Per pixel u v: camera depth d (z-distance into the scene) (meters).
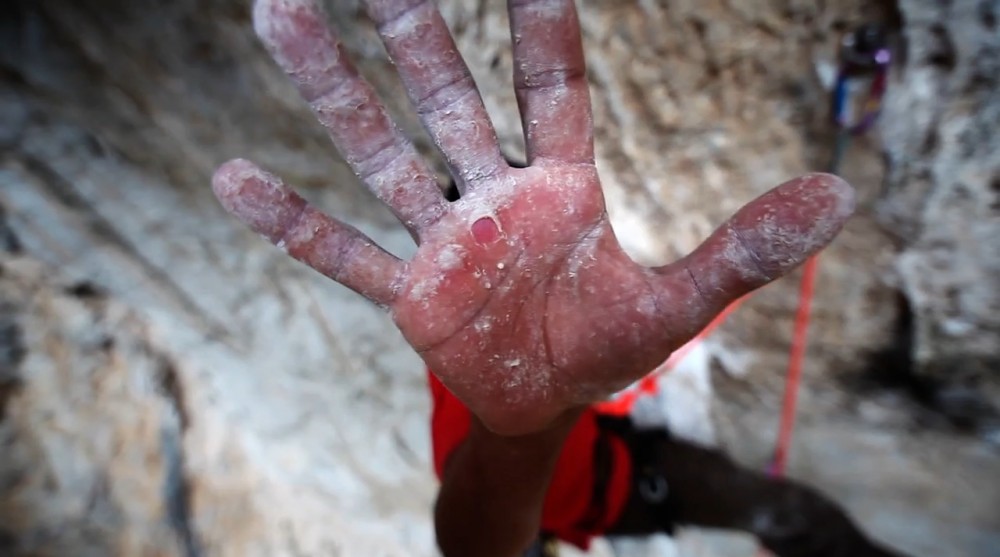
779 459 0.46
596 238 0.19
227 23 0.43
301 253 0.19
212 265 0.44
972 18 0.35
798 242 0.17
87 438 0.36
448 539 0.25
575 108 0.19
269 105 0.46
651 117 0.45
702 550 0.49
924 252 0.42
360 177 0.19
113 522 0.35
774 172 0.44
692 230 0.48
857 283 0.46
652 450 0.38
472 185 0.19
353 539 0.41
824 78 0.40
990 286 0.41
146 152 0.44
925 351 0.45
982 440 0.46
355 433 0.45
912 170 0.40
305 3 0.18
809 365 0.50
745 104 0.43
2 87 0.41
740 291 0.18
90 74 0.43
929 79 0.37
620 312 0.19
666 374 0.46
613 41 0.43
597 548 0.48
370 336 0.48
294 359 0.45
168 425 0.38
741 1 0.40
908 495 0.46
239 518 0.39
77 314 0.38
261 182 0.19
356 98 0.19
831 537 0.38
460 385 0.20
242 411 0.42
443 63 0.19
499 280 0.19
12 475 0.33
